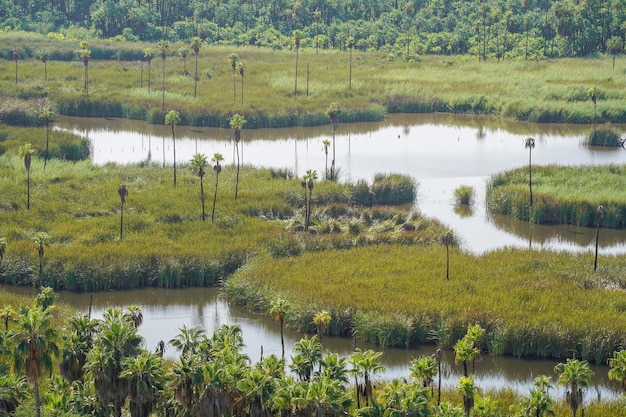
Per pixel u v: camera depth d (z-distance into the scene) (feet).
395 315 358.02
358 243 456.86
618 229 513.45
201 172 485.56
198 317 386.32
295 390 247.91
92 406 262.06
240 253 431.84
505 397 295.69
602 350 339.57
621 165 605.73
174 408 260.83
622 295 382.22
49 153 636.48
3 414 255.91
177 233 463.01
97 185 548.31
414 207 549.54
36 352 255.50
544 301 371.56
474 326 317.42
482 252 457.68
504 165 654.94
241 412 253.44
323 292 379.14
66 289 411.34
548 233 506.89
